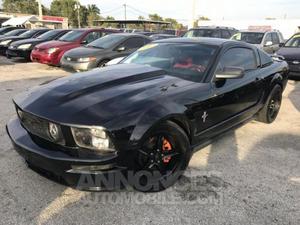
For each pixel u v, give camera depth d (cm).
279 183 343
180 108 311
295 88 880
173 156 321
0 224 262
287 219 281
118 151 266
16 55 1303
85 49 939
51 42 1160
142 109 284
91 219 273
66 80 349
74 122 261
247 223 274
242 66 444
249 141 464
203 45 419
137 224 268
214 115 371
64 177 269
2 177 332
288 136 492
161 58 418
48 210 282
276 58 583
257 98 482
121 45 956
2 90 757
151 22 3041
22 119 308
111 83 330
